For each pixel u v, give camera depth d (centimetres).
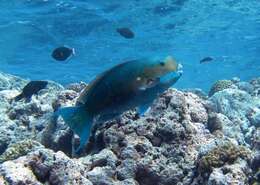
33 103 967
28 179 462
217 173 473
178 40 2455
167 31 2312
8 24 2189
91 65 2761
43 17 2102
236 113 1040
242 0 1966
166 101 620
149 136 570
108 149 555
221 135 696
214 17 2192
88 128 249
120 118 585
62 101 778
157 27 2264
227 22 2258
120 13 2077
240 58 2825
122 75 255
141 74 251
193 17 2164
